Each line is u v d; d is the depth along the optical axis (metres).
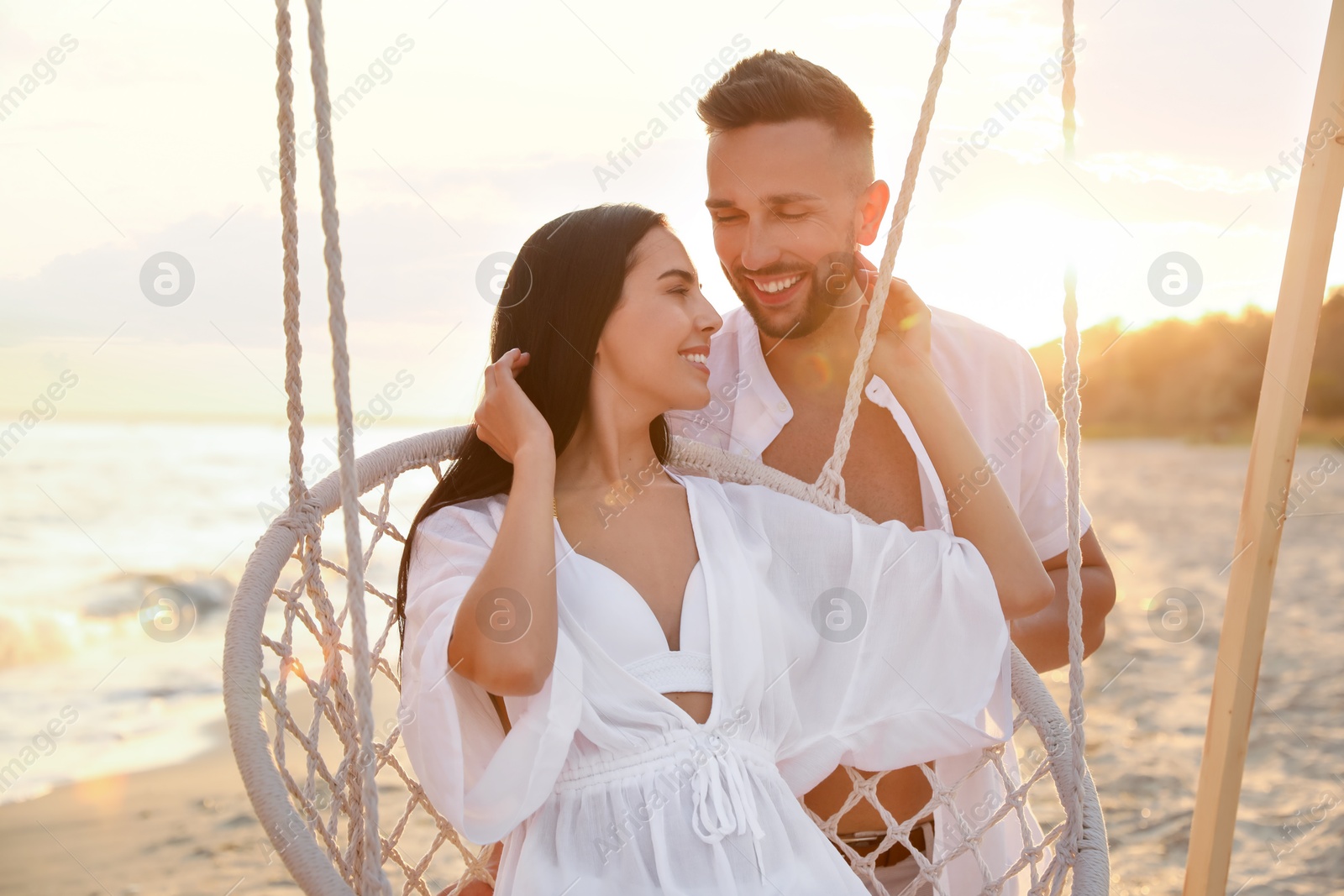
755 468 1.89
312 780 1.53
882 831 1.88
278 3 1.38
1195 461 21.31
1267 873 3.06
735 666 1.55
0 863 3.57
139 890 3.34
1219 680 1.95
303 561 1.65
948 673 1.69
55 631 7.99
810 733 1.69
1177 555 10.18
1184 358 21.44
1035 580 1.78
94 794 4.43
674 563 1.64
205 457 21.03
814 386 2.16
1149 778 3.97
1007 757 1.96
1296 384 1.90
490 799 1.41
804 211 2.01
